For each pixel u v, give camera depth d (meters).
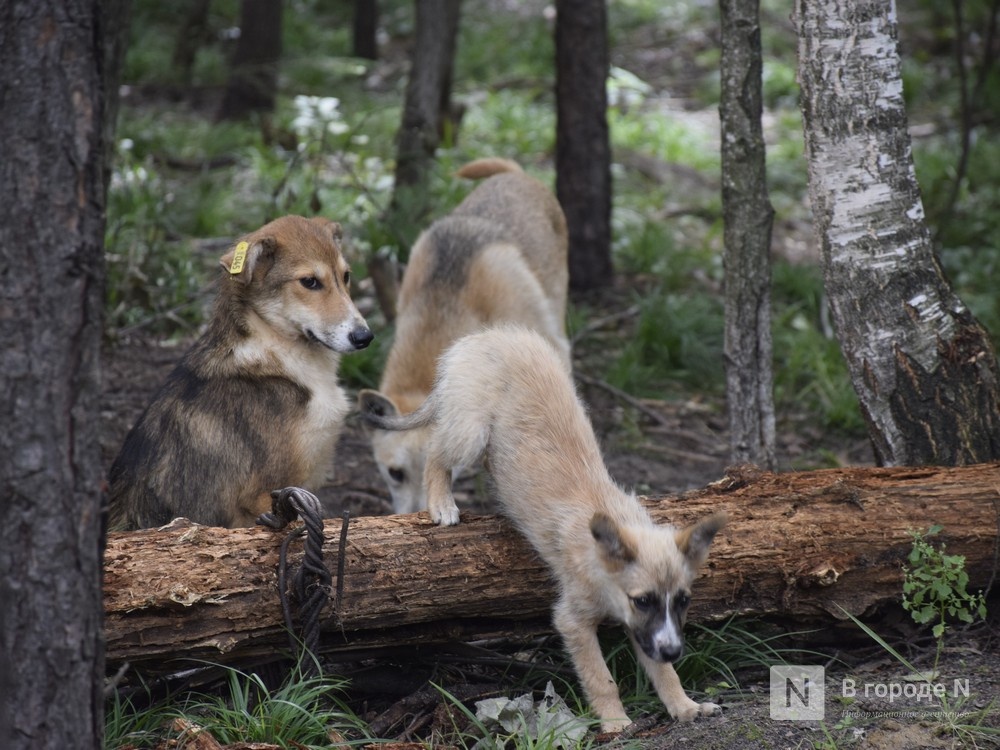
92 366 5.54
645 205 21.61
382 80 29.42
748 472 8.66
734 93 9.88
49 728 5.47
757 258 10.09
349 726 7.62
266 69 23.72
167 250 16.73
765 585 8.16
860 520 8.26
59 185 5.38
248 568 7.39
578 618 7.71
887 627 8.54
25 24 5.36
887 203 9.42
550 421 8.34
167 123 24.09
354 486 12.48
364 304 16.31
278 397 9.00
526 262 13.39
